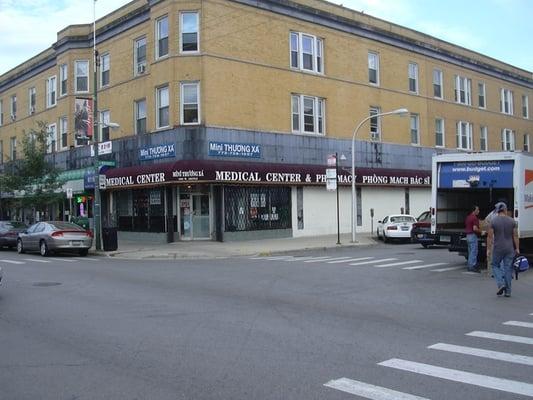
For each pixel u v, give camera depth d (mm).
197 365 6434
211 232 26188
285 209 28188
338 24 31219
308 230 29250
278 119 28047
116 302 10672
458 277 14109
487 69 42781
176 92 25562
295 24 29094
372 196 33219
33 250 23453
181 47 25688
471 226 15336
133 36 28938
